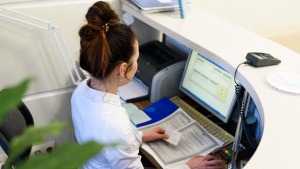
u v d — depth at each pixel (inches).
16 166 14.3
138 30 80.6
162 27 63.6
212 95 64.9
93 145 13.1
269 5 97.2
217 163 52.9
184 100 73.3
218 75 62.9
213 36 59.8
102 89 47.8
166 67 70.9
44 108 77.6
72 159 12.9
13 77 71.6
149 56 76.1
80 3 71.5
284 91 44.5
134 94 71.1
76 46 74.6
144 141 57.5
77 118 49.1
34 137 13.1
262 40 59.8
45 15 69.4
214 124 62.4
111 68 45.7
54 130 13.3
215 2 88.4
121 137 45.3
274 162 32.4
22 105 46.2
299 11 102.8
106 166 47.7
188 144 57.8
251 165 32.1
